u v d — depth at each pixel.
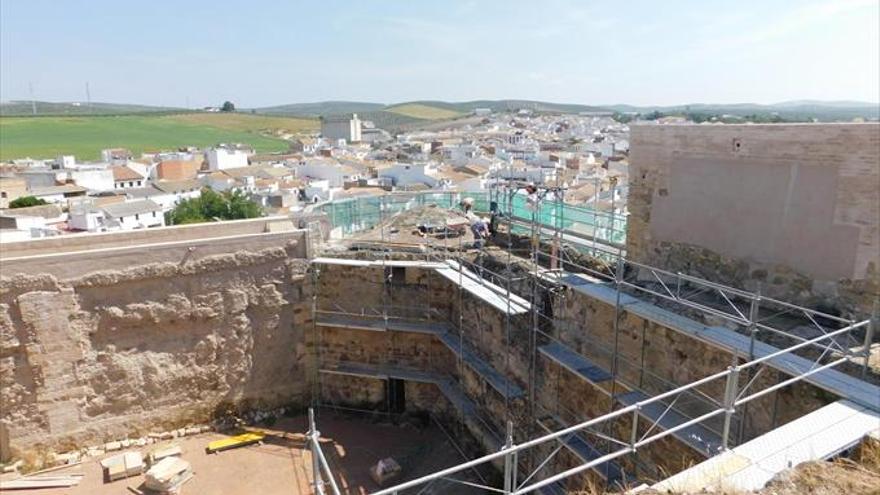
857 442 7.60
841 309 11.68
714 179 13.83
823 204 11.79
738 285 13.54
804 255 12.23
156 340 20.58
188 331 20.98
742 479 6.79
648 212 15.66
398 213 28.33
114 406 20.20
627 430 13.38
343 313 22.45
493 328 18.42
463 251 22.19
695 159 14.20
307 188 79.25
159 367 20.69
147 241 21.09
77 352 19.38
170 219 59.16
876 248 11.03
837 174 11.48
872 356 10.23
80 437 19.77
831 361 10.40
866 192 11.07
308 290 22.39
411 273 21.89
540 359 16.58
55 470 18.89
